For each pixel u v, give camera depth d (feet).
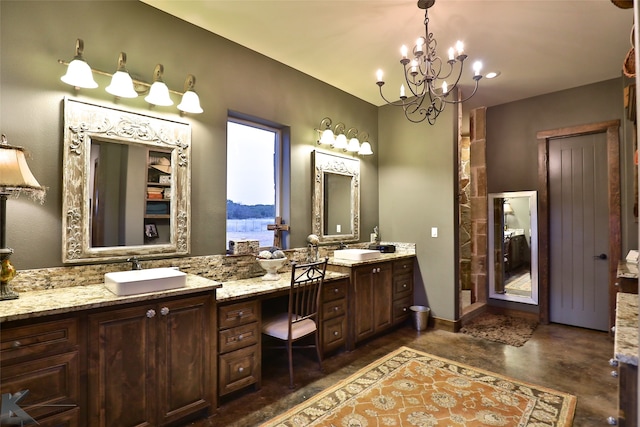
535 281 13.94
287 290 8.73
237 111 9.82
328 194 12.58
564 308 13.42
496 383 8.49
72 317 5.51
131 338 6.11
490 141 15.28
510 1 7.79
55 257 6.75
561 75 11.95
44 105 6.69
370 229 14.55
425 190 13.55
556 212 13.66
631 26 8.78
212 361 7.23
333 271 11.26
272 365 9.69
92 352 5.69
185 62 8.74
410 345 11.21
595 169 12.82
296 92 11.51
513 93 13.71
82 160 7.07
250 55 10.18
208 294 7.16
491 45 9.82
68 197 6.88
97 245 7.23
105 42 7.47
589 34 9.20
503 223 14.87
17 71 6.41
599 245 12.68
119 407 5.96
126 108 7.73
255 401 7.73
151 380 6.34
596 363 9.73
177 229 8.41
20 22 6.46
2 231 5.72
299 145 11.62
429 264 13.34
